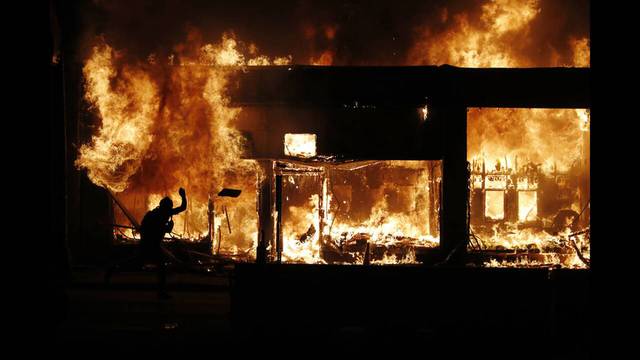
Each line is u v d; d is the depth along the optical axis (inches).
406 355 356.2
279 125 665.6
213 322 431.2
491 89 651.5
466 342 378.3
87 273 630.5
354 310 379.9
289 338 381.7
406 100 653.9
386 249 663.1
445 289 378.3
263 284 383.9
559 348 370.0
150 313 461.4
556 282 372.8
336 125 662.5
